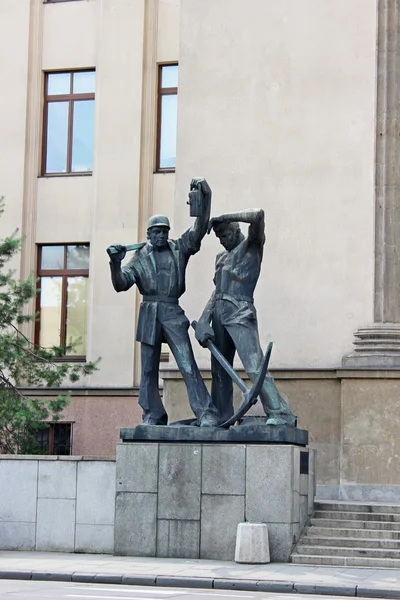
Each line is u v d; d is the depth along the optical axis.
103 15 34.56
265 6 28.17
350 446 25.86
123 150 33.97
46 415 27.70
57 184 34.53
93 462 21.31
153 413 21.11
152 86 34.06
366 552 19.44
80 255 34.28
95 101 34.44
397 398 25.66
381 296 26.45
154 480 20.44
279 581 16.69
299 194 27.36
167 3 34.25
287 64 27.84
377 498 25.53
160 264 21.22
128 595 15.19
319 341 26.75
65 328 34.19
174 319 21.12
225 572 17.88
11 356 27.52
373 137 27.03
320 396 26.42
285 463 19.70
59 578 17.48
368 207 26.86
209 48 28.48
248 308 20.83
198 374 20.98
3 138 34.91
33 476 21.67
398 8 27.31
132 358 33.12
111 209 33.84
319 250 27.03
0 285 28.88
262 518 19.69
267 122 27.83
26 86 34.91
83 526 21.25
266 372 20.56
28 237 34.53
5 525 21.73
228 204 27.86
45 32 35.12
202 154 28.23
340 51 27.52
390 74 27.11
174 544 20.17
